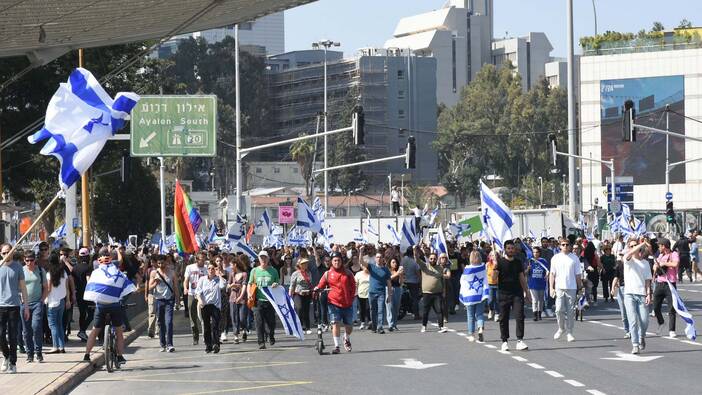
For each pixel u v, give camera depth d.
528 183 174.88
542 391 16.75
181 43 183.25
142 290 40.16
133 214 88.56
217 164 164.75
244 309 28.14
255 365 22.14
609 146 119.81
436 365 20.89
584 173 121.88
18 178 51.84
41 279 22.38
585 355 22.30
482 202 26.67
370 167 183.62
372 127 184.50
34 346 24.14
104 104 19.28
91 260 31.06
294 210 59.47
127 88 55.34
